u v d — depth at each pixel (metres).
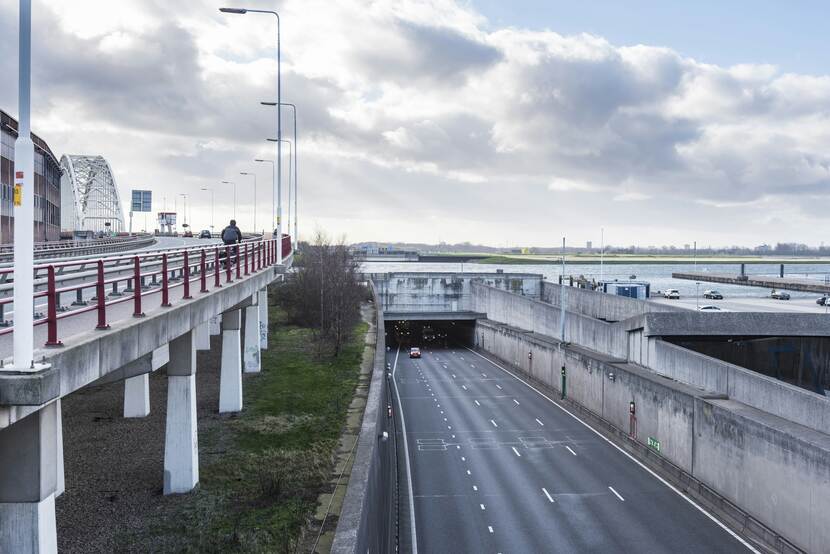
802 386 58.28
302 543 24.23
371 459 31.61
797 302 100.88
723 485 44.22
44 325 18.86
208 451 35.47
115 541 24.20
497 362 106.62
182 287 30.81
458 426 64.44
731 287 154.75
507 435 61.41
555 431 63.00
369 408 43.50
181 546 23.89
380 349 64.69
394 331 147.00
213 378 52.31
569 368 74.75
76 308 21.48
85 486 29.73
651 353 59.62
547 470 51.56
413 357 111.62
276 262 55.22
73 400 44.62
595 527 40.81
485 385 86.31
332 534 25.06
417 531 40.12
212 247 31.98
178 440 29.31
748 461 41.56
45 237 107.81
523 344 93.31
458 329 140.38
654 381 54.16
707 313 57.81
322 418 42.00
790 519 37.50
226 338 43.72
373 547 29.50
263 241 50.19
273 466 32.81
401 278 131.50
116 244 76.19
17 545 14.14
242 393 47.94
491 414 69.62
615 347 68.06
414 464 52.84
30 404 12.56
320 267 87.25
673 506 44.47
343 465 33.00
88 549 23.48
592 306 101.75
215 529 25.50
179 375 29.27
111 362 17.41
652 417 54.34
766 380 43.72
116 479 30.69
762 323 57.16
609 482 48.97
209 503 28.08
